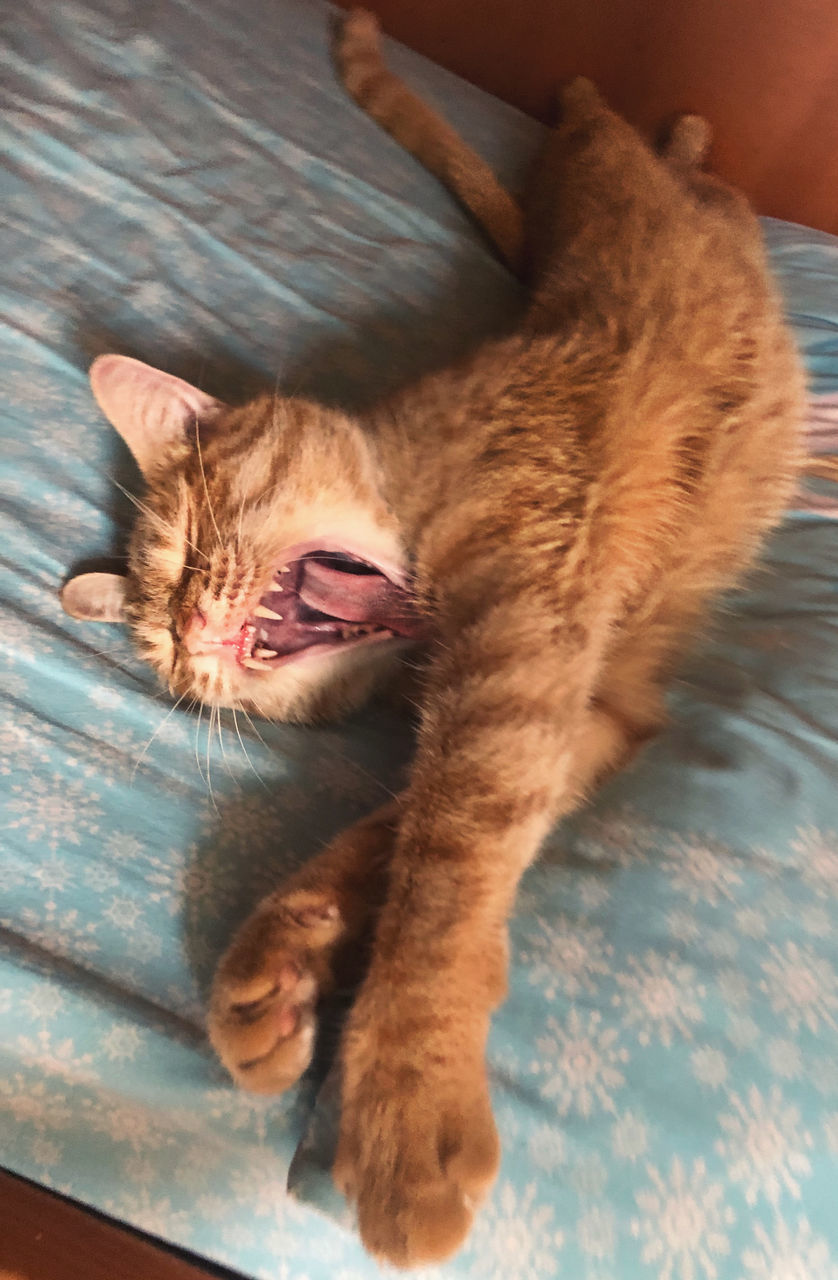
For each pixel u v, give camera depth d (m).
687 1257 0.31
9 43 0.65
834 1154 0.32
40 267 0.55
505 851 0.37
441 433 0.44
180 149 0.63
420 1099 0.33
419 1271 0.32
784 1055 0.33
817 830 0.37
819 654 0.45
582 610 0.42
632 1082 0.33
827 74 0.70
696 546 0.49
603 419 0.46
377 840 0.40
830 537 0.51
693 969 0.34
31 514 0.48
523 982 0.36
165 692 0.47
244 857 0.40
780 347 0.53
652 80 0.76
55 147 0.60
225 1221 0.34
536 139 0.73
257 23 0.74
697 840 0.37
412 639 0.47
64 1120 0.36
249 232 0.60
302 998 0.36
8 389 0.51
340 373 0.55
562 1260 0.32
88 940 0.37
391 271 0.61
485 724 0.39
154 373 0.48
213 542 0.47
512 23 0.79
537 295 0.53
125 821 0.40
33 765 0.41
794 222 0.77
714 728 0.41
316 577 0.50
